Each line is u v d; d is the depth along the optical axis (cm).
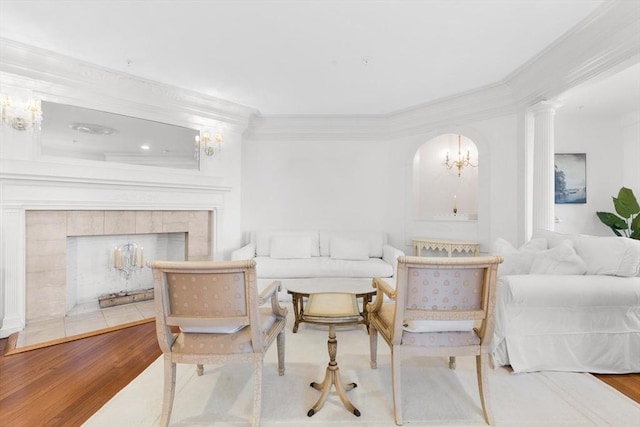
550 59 290
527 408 172
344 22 240
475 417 165
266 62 304
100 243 357
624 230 447
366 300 245
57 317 306
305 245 435
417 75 334
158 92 359
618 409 171
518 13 230
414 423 161
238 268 149
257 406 156
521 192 355
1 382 198
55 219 303
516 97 355
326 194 484
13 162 271
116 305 351
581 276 219
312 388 193
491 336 163
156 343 258
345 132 478
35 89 291
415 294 161
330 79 344
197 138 401
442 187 536
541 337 212
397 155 469
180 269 149
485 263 155
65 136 310
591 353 211
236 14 230
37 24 241
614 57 242
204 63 306
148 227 366
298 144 484
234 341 160
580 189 471
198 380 203
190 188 390
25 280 285
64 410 170
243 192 475
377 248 450
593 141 471
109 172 328
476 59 299
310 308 195
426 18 235
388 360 230
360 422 161
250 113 445
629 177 458
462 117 406
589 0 216
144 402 178
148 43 270
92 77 315
